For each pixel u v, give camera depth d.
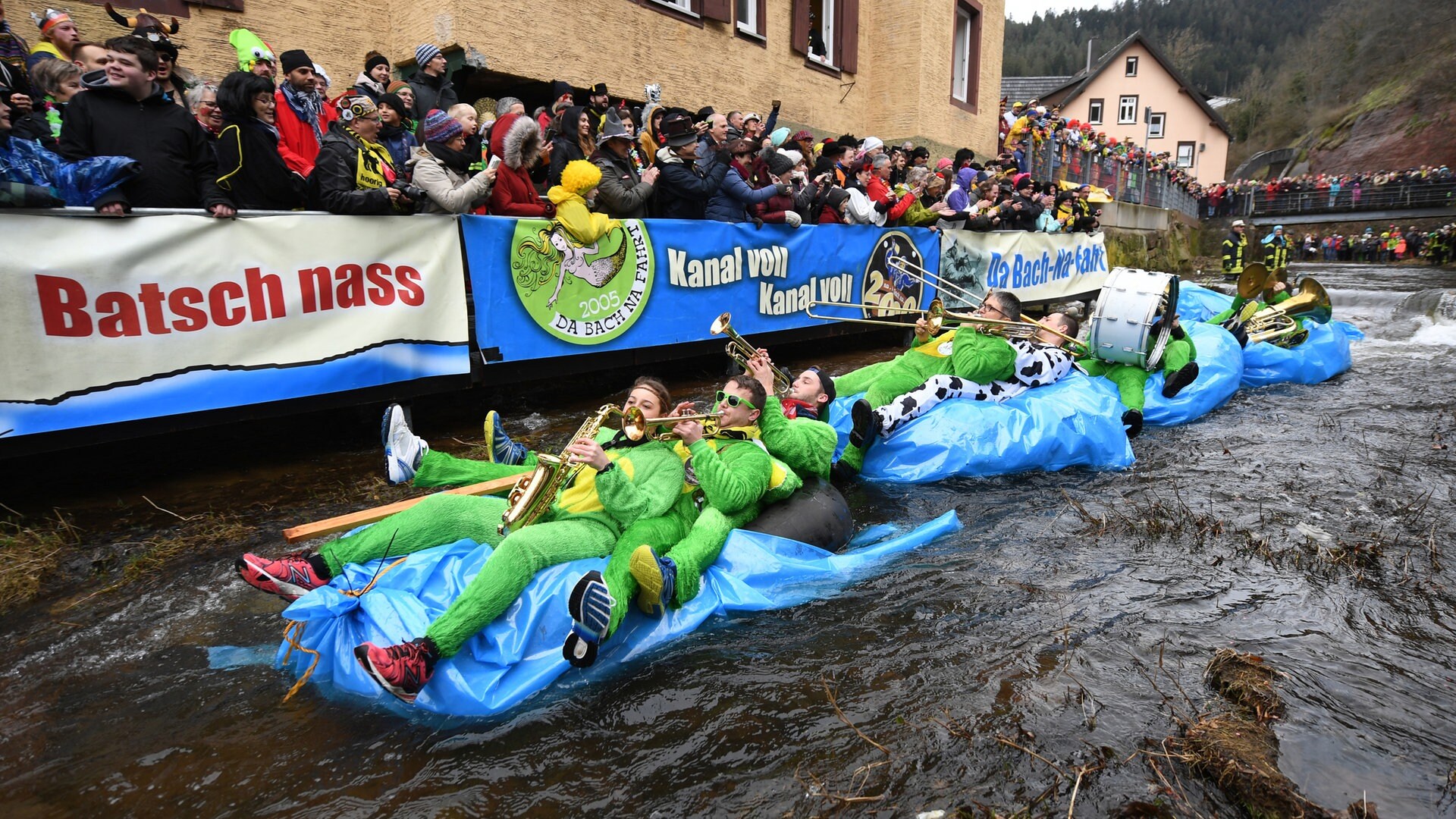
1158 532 4.32
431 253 5.56
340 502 4.51
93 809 2.25
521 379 6.30
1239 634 3.27
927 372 5.97
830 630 3.27
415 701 2.71
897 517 4.63
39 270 4.07
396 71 8.21
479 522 3.29
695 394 7.27
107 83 4.49
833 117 13.58
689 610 3.28
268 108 4.89
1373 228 38.06
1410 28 55.19
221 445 5.48
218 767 2.42
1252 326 8.73
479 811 2.26
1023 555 4.06
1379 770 2.43
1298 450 5.96
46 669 2.91
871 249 9.41
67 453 5.07
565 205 6.30
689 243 7.34
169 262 4.47
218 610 3.34
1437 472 5.42
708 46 10.74
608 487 3.14
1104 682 2.89
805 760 2.47
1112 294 6.56
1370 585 3.72
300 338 5.01
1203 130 49.88
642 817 2.23
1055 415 5.55
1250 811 2.26
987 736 2.57
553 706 2.74
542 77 8.48
